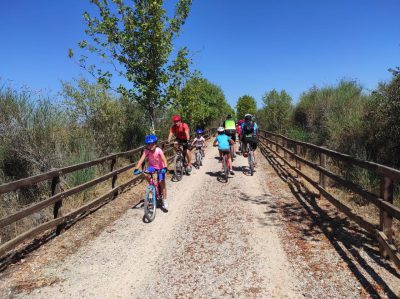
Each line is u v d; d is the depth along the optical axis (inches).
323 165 297.4
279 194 339.3
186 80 532.7
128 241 225.9
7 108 342.6
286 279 170.2
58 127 380.8
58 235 239.6
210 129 1385.3
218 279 172.7
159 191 296.2
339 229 231.6
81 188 269.4
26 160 357.4
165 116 695.7
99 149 490.3
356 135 418.3
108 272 183.8
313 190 335.3
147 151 274.7
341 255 191.9
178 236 232.5
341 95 667.4
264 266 184.9
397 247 187.5
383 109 350.6
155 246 216.7
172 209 297.9
